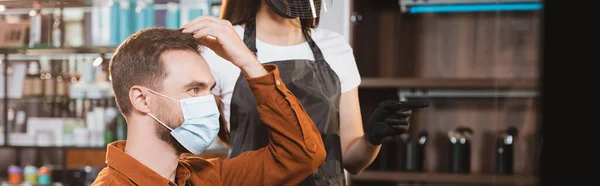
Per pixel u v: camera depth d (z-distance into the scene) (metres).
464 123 3.24
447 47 3.26
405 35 3.29
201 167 1.54
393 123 1.78
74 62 3.79
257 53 1.79
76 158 3.82
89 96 3.75
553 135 0.49
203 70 1.39
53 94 3.80
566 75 0.49
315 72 1.81
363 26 3.05
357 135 1.94
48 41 3.69
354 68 1.94
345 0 2.75
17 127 3.84
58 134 3.79
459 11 3.24
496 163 2.83
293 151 1.51
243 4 1.83
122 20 3.58
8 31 3.73
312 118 1.77
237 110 1.77
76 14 3.66
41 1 3.58
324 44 1.91
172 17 3.48
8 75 3.87
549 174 0.49
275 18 1.82
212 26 1.46
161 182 1.37
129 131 1.39
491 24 3.21
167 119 1.36
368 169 3.08
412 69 3.28
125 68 1.36
